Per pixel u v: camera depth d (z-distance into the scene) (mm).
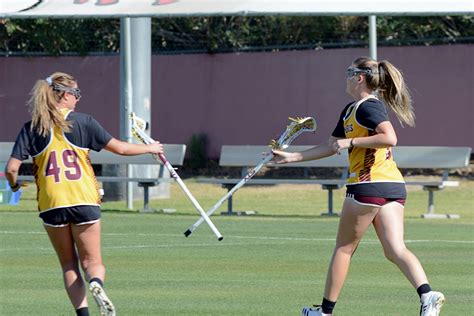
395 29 103000
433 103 95250
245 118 101500
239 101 101750
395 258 29922
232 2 63875
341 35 103750
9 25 104875
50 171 28844
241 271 44906
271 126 100500
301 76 99438
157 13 63938
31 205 79750
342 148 29547
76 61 105938
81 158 29109
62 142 28969
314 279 42625
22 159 29109
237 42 103688
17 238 56969
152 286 40469
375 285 41031
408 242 56125
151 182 74625
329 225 65875
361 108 30047
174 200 85125
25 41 108625
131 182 78562
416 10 62219
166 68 104312
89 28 107250
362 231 30234
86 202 28859
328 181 72375
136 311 34719
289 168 101188
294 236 59094
